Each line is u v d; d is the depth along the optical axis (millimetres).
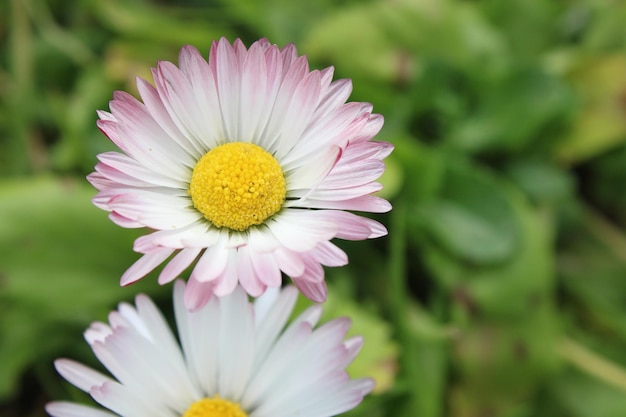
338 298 167
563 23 211
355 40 193
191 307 129
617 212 202
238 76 136
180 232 133
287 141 137
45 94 201
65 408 139
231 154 136
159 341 141
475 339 178
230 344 140
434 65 190
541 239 180
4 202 172
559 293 193
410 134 197
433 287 187
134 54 193
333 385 139
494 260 179
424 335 175
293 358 140
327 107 137
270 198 135
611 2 207
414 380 172
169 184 135
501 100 191
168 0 221
